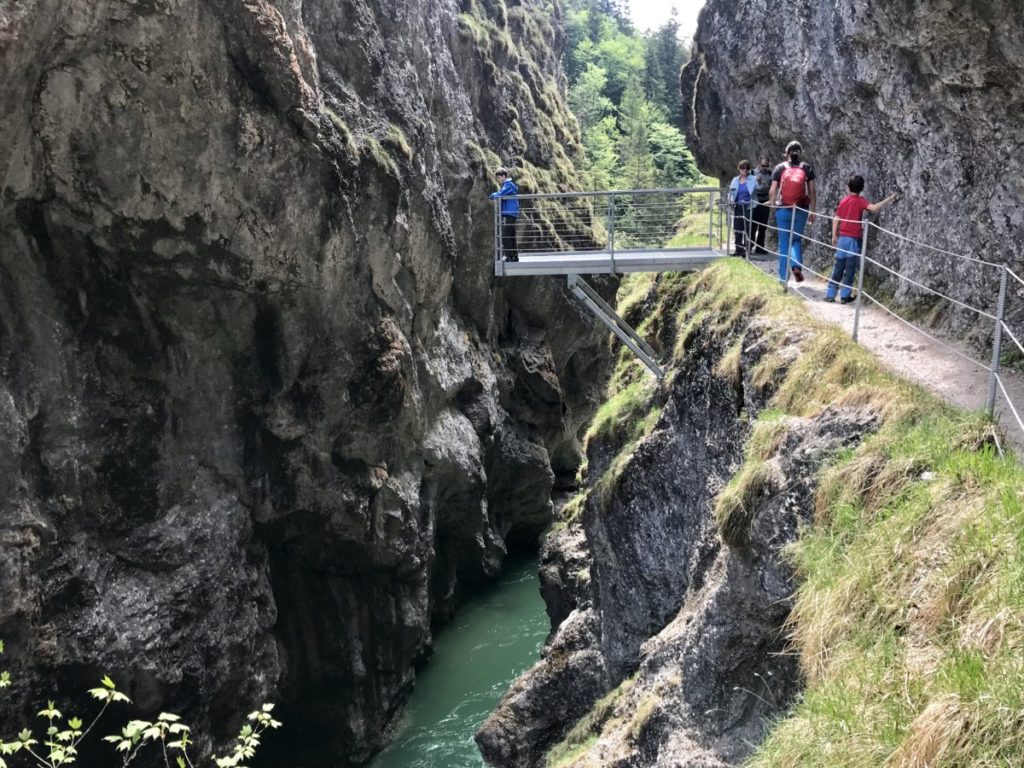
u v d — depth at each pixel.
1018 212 10.02
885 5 11.24
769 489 8.30
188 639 16.23
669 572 14.03
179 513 16.50
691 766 8.94
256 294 17.30
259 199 16.34
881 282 13.43
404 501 21.78
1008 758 4.19
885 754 4.91
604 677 15.67
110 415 15.49
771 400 10.30
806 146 17.62
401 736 20.77
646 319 24.25
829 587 6.72
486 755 16.39
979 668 4.70
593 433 18.97
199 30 14.58
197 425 17.16
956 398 8.29
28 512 13.90
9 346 14.12
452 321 26.64
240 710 17.75
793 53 17.34
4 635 13.52
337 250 18.19
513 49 37.38
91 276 15.34
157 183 15.08
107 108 14.23
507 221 17.31
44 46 13.16
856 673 5.73
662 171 73.88
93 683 14.90
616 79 95.44
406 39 23.31
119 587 15.42
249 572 18.05
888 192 13.66
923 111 11.81
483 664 23.81
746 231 16.20
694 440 13.45
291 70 16.03
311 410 18.70
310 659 20.23
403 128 21.66
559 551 20.75
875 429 7.91
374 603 21.50
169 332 16.48
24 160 13.91
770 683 8.42
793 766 5.59
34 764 14.19
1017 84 9.80
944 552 5.88
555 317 34.25
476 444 26.95
